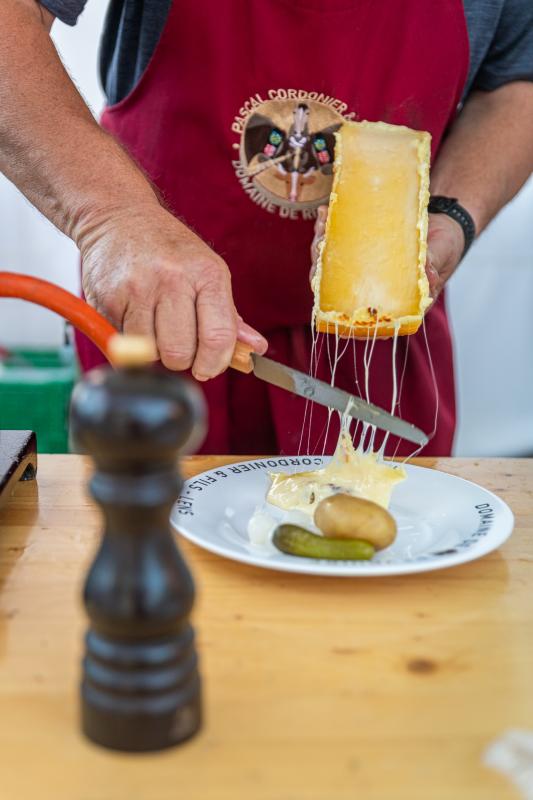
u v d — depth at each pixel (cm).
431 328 164
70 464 127
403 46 141
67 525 103
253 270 151
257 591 86
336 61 139
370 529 91
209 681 69
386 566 84
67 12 125
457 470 130
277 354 158
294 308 154
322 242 113
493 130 158
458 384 319
